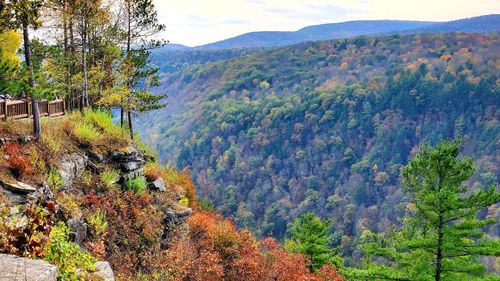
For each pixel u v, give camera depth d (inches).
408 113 7322.8
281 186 6230.3
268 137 7273.6
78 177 552.7
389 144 6806.1
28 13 509.4
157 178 724.0
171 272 589.0
